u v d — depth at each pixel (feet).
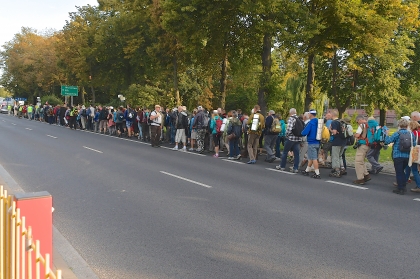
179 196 25.46
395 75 104.42
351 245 17.13
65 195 25.09
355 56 65.31
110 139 66.90
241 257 15.57
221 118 48.08
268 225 19.72
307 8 56.59
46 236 9.83
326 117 40.24
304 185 30.55
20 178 29.94
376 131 35.29
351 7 55.83
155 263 14.89
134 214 21.20
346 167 40.68
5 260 9.87
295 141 36.91
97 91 193.26
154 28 82.48
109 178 30.91
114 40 110.73
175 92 84.79
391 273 14.32
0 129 79.66
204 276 13.84
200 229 18.92
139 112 67.51
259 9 52.08
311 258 15.57
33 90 235.40
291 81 115.14
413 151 27.71
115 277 13.66
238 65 77.20
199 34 61.16
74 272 13.98
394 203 25.22
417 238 18.26
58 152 45.83
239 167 39.06
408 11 63.36
